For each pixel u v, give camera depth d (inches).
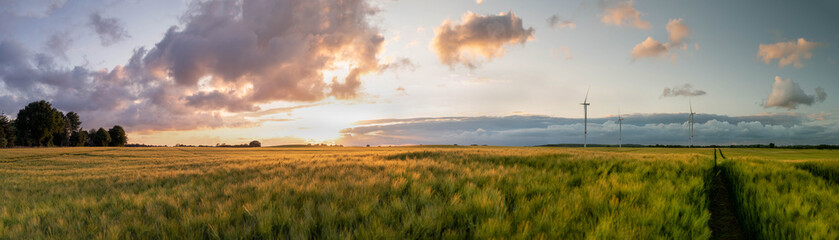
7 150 2491.4
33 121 3826.3
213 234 180.1
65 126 4628.4
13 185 569.0
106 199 323.3
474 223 195.9
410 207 223.0
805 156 1653.5
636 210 214.1
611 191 280.7
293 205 234.1
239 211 220.2
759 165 534.9
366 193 260.7
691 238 180.5
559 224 181.0
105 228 204.5
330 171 459.2
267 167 613.0
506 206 223.8
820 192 300.8
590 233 165.3
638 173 426.0
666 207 225.1
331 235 166.6
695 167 510.6
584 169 482.9
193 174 561.0
